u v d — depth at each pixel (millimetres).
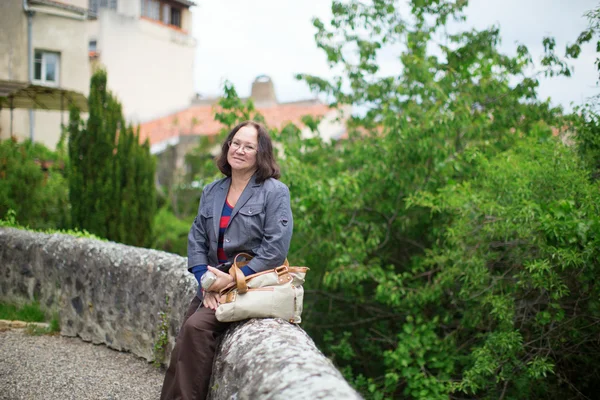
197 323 2957
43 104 13867
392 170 8719
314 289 9945
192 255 3162
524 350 6320
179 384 2895
